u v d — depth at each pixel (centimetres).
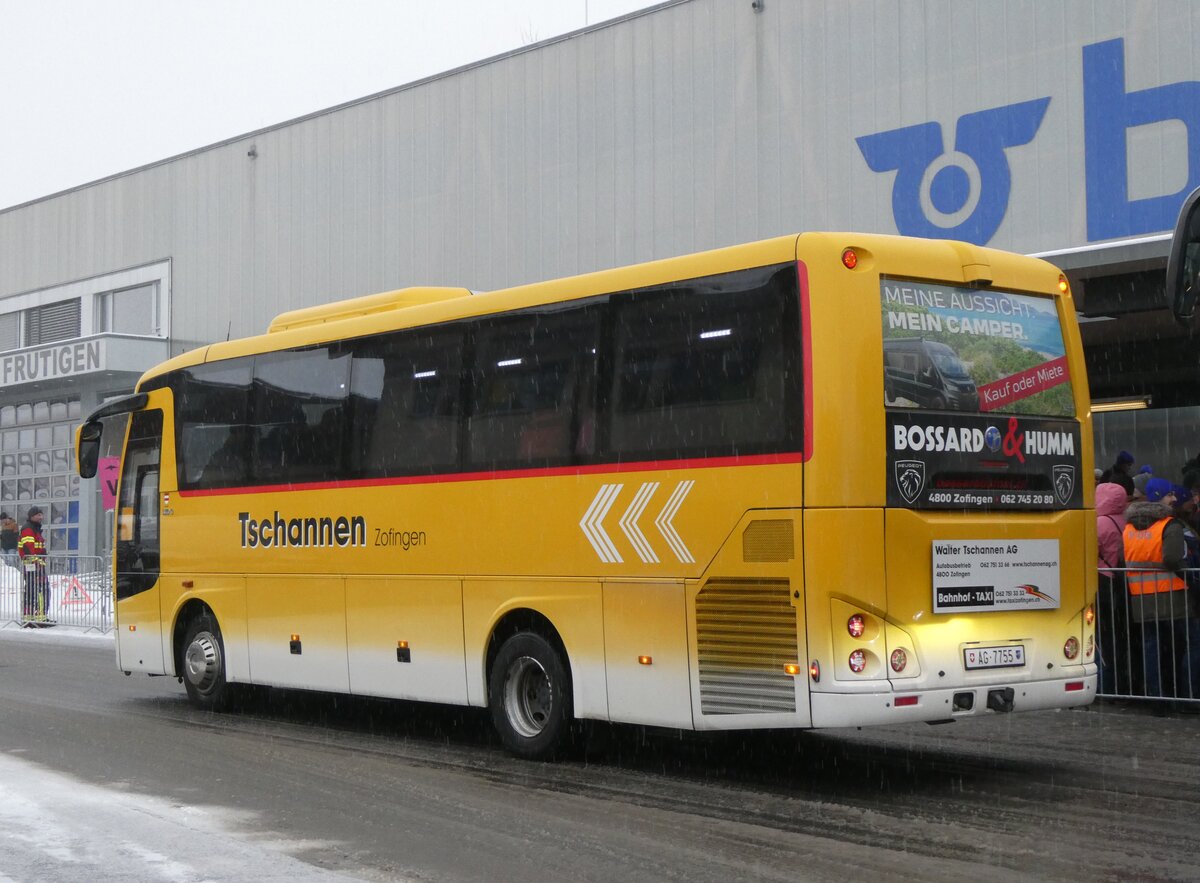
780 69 2134
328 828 789
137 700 1459
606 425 983
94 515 3984
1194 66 1675
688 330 936
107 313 3891
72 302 4000
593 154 2439
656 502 941
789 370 869
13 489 4281
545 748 1018
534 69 2559
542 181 2538
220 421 1355
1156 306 1728
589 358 1002
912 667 859
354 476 1192
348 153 3002
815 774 965
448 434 1107
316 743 1142
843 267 864
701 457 916
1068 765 987
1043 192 1812
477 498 1075
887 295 879
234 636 1317
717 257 926
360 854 724
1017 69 1844
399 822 807
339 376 1221
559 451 1016
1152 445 2128
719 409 909
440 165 2764
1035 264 966
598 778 959
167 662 1398
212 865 679
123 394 3888
